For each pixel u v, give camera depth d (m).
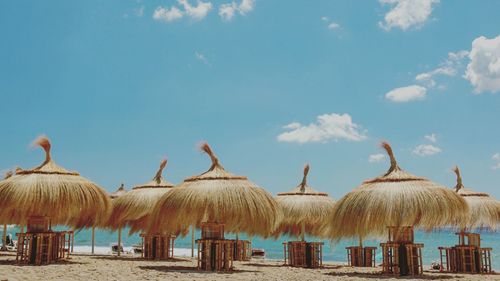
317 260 15.32
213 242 11.60
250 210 11.05
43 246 12.19
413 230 11.61
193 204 10.94
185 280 9.11
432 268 17.66
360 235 10.98
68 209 11.64
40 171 11.86
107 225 17.98
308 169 16.12
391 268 11.74
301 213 14.98
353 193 11.20
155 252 16.50
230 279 9.49
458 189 15.34
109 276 9.55
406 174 11.16
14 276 8.70
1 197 11.33
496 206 14.70
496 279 10.95
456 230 14.80
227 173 11.77
